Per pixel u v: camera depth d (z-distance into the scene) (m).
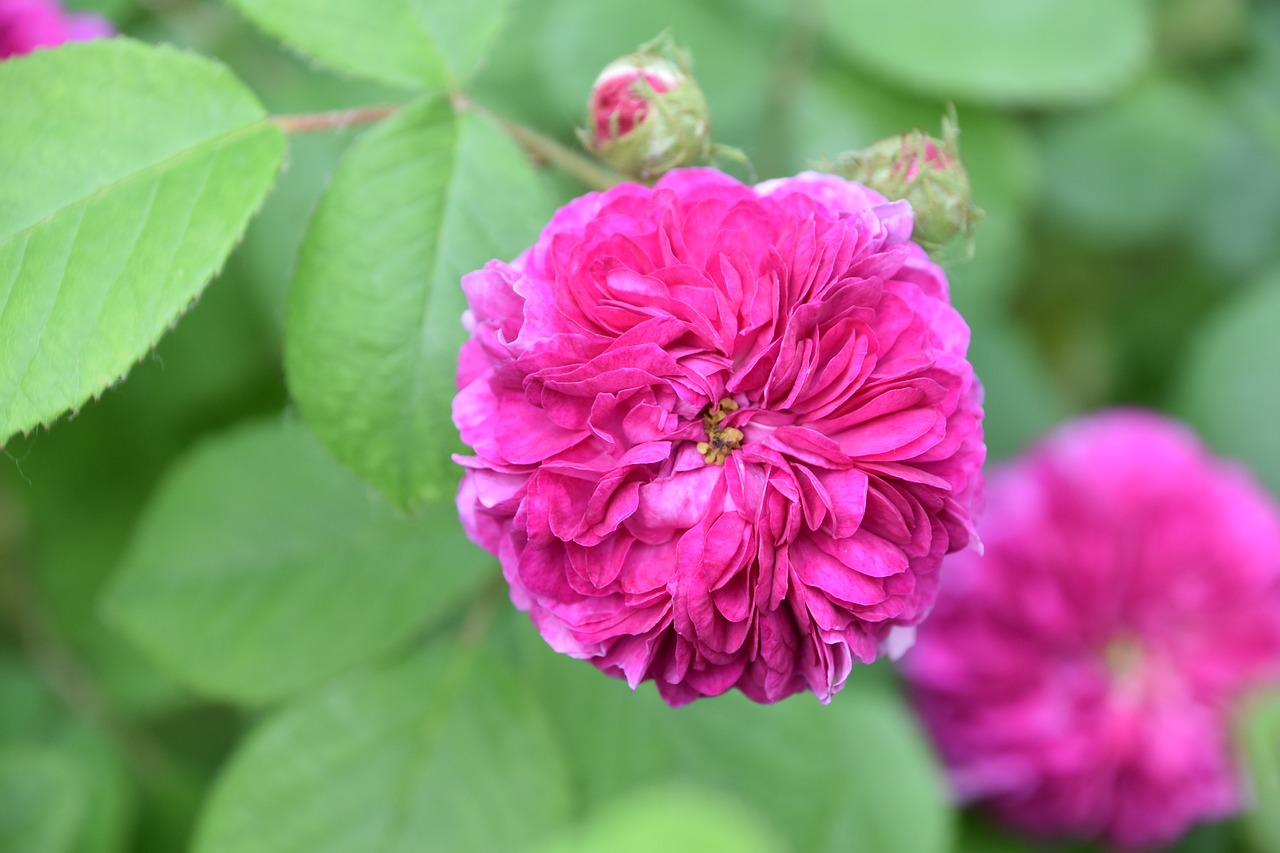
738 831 0.27
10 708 0.44
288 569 0.42
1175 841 0.46
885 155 0.38
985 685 0.44
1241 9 0.49
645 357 0.35
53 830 0.40
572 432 0.36
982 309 0.47
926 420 0.35
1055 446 0.46
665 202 0.36
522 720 0.41
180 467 0.42
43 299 0.36
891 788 0.42
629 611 0.35
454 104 0.38
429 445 0.37
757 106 0.45
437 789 0.40
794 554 0.35
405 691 0.41
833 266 0.35
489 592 0.42
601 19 0.44
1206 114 0.49
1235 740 0.44
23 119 0.37
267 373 0.45
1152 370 0.51
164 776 0.44
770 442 0.36
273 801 0.40
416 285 0.37
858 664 0.44
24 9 0.41
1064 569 0.44
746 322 0.36
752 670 0.36
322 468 0.42
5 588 0.45
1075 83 0.45
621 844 0.27
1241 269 0.50
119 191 0.37
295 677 0.41
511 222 0.38
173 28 0.44
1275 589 0.45
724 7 0.45
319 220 0.37
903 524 0.35
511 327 0.36
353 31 0.38
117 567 0.42
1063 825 0.45
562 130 0.45
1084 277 0.51
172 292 0.36
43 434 0.44
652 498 0.35
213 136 0.37
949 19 0.45
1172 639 0.45
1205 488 0.45
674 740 0.41
